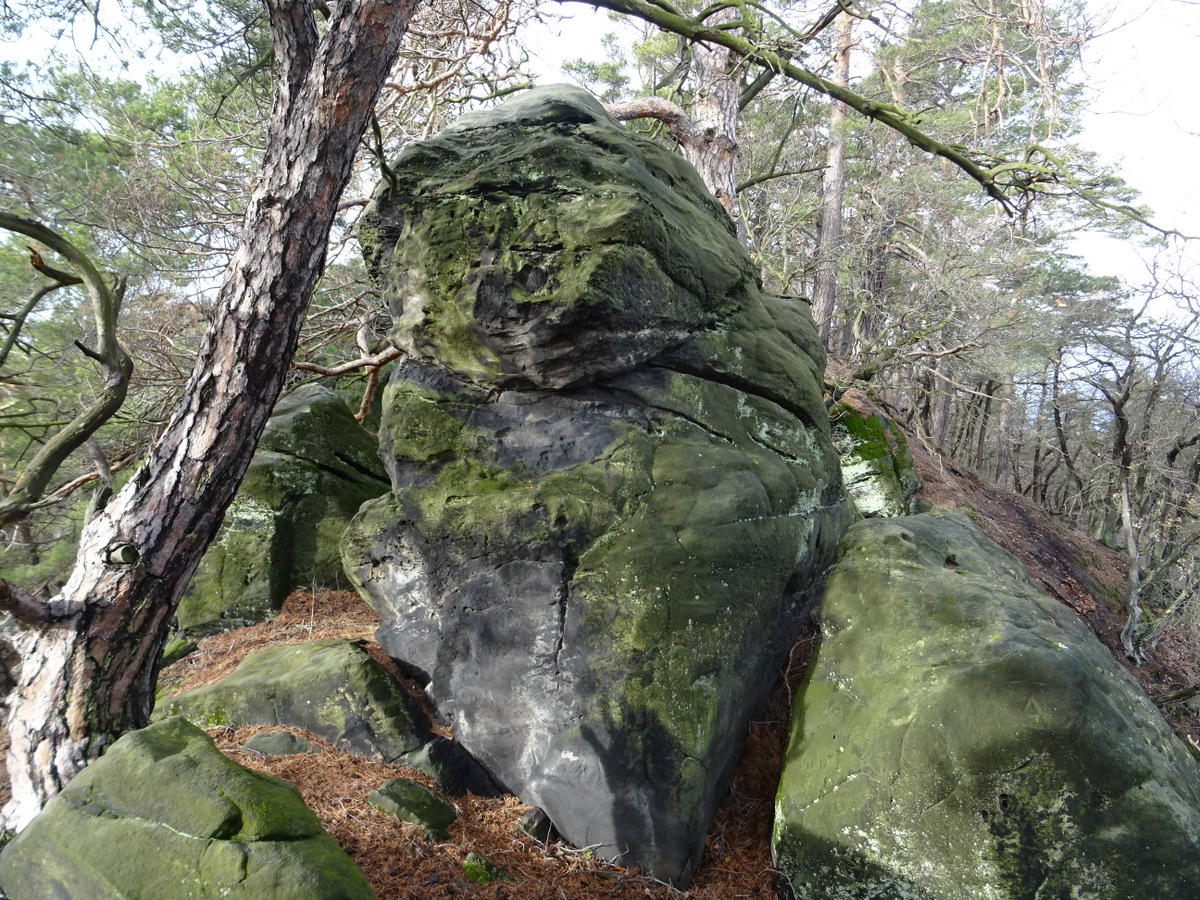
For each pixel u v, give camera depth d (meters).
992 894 3.29
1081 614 8.78
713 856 4.04
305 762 4.04
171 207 10.42
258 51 7.32
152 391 9.77
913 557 4.52
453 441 4.65
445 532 4.41
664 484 4.35
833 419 8.84
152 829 2.53
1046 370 14.18
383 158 4.65
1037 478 16.77
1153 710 3.94
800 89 9.71
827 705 4.06
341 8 3.76
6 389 7.79
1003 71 7.31
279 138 3.83
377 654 4.84
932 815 3.45
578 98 5.17
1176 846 3.23
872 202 13.98
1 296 9.26
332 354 11.11
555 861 3.72
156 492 3.60
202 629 5.96
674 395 4.67
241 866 2.40
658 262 4.52
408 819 3.62
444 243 4.52
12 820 3.35
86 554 3.53
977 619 3.95
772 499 4.62
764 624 4.41
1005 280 13.38
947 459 12.41
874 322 16.00
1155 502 11.29
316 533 6.48
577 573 4.13
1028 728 3.41
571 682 4.00
